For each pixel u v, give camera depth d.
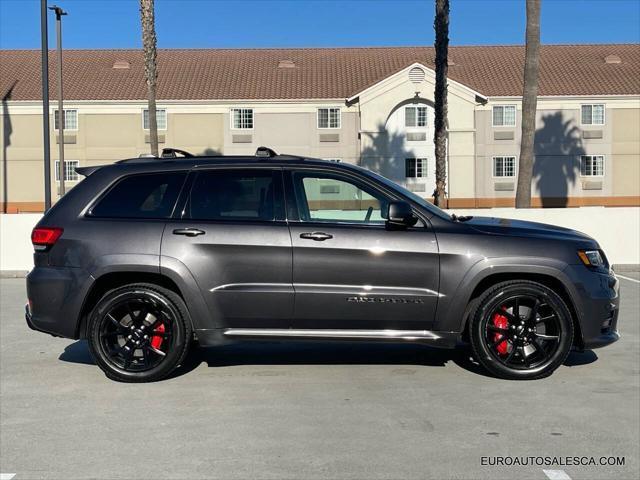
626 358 7.18
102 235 6.20
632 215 16.19
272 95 44.84
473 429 5.11
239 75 47.28
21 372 6.73
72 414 5.47
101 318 6.20
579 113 44.12
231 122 44.62
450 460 4.55
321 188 6.39
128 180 6.42
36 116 44.41
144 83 46.03
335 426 5.18
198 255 6.14
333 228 6.19
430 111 44.22
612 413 5.45
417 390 6.07
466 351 7.47
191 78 46.81
